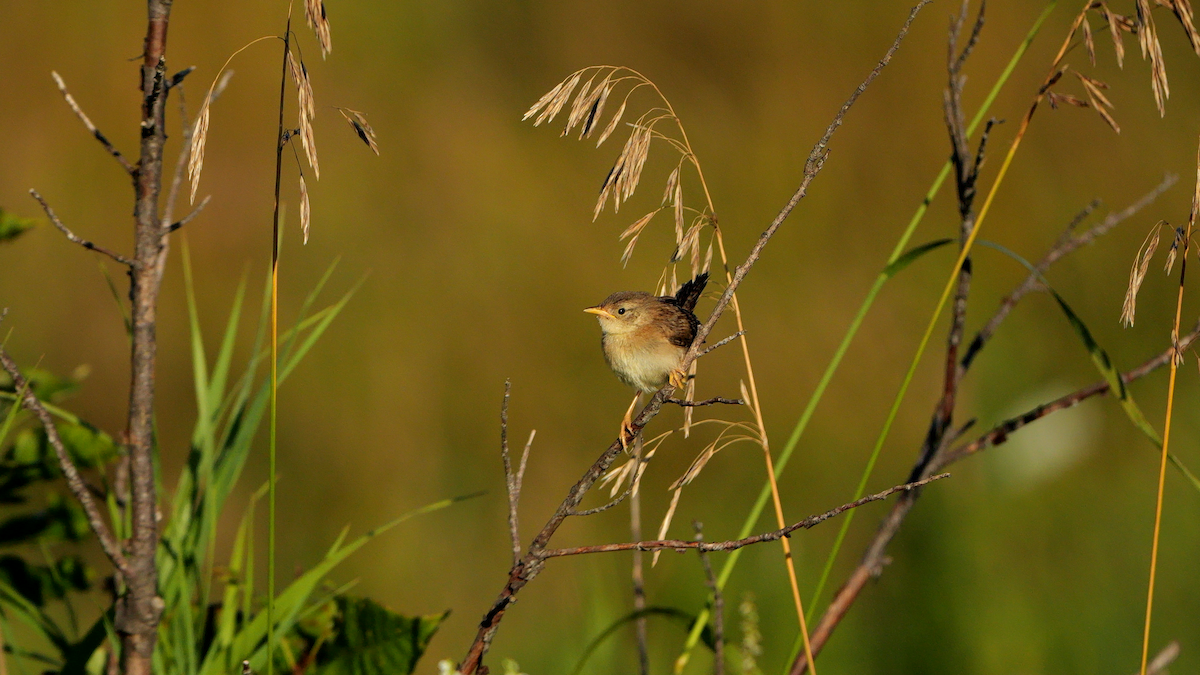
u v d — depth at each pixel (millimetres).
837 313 12836
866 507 10047
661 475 11047
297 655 5348
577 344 12898
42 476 5418
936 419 5422
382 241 14008
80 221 13805
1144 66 15250
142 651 4508
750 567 8922
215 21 15516
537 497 10867
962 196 5074
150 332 4441
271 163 14820
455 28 16859
